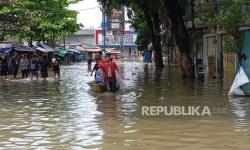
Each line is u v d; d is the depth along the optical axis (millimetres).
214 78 35375
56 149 11578
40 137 13141
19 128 14656
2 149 11633
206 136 13000
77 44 132500
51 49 69312
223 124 14883
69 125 15055
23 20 50812
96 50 123688
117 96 24000
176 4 34625
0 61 45812
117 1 46000
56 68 41750
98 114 17500
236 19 23906
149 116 16812
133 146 11820
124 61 103375
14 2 48500
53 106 20219
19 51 58969
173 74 43844
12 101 22391
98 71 26469
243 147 11570
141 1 45688
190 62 35688
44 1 62000
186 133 13477
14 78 41500
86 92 26688
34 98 23703
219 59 42594
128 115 17125
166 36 58656
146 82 33719
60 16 67250
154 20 57312
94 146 11859
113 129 14211
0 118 16812
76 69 62312
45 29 65688
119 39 147250
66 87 30562
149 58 89312
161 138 12797
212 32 44562
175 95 23922
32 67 39906
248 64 23734
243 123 15008
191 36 51094
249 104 19703
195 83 31375
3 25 49906
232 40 24234
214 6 29125
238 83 22734
